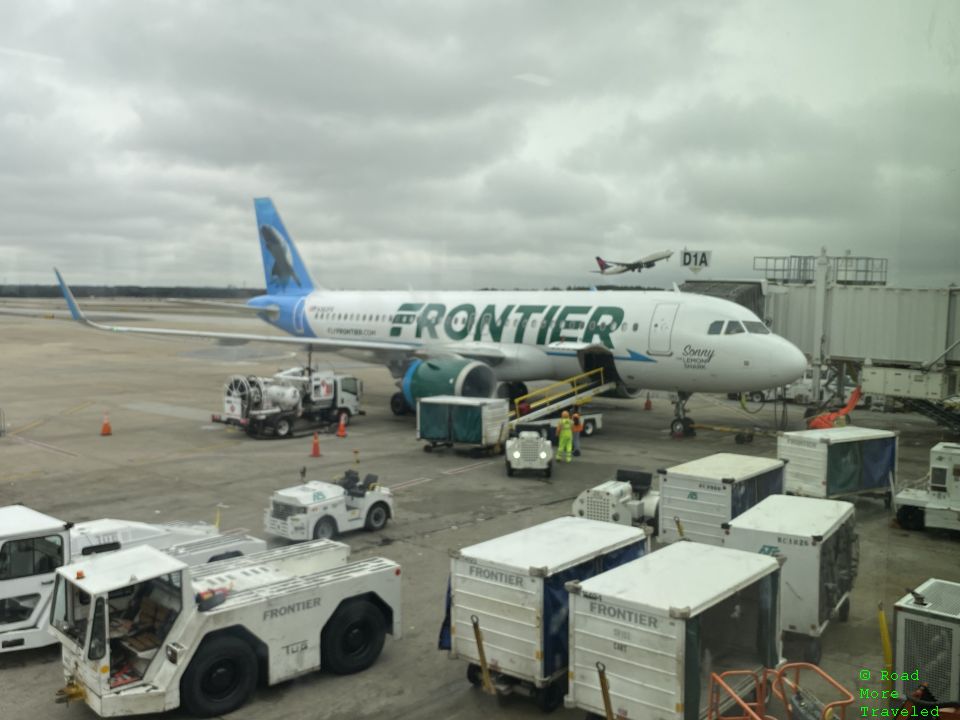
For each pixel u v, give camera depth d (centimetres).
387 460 2388
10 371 4903
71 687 948
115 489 2030
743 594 912
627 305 2880
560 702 975
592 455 2453
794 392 3394
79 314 2764
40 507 1858
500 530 1670
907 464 2052
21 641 1122
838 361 2511
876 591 1311
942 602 939
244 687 978
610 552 1033
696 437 2762
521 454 2144
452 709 978
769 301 2756
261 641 988
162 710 916
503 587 955
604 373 2917
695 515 1469
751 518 1185
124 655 974
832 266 2370
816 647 1078
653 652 819
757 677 903
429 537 1628
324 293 4022
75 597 972
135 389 4112
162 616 973
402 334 3569
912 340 2188
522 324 3128
